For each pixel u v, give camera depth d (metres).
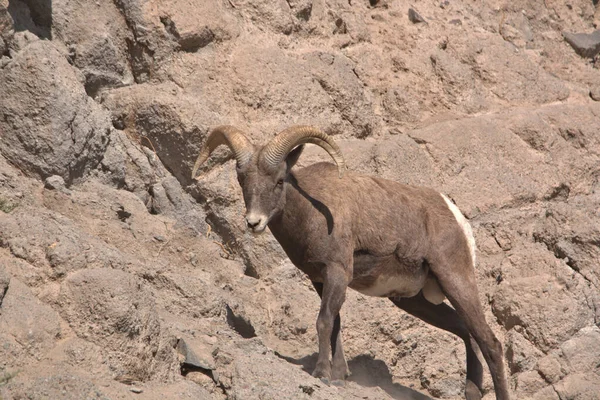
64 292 24.45
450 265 30.81
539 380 34.06
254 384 25.08
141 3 40.09
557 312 35.59
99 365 23.28
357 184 30.44
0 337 22.64
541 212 41.19
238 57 40.66
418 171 40.59
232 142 28.59
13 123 33.44
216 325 30.06
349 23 46.16
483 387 33.66
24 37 35.84
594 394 33.00
